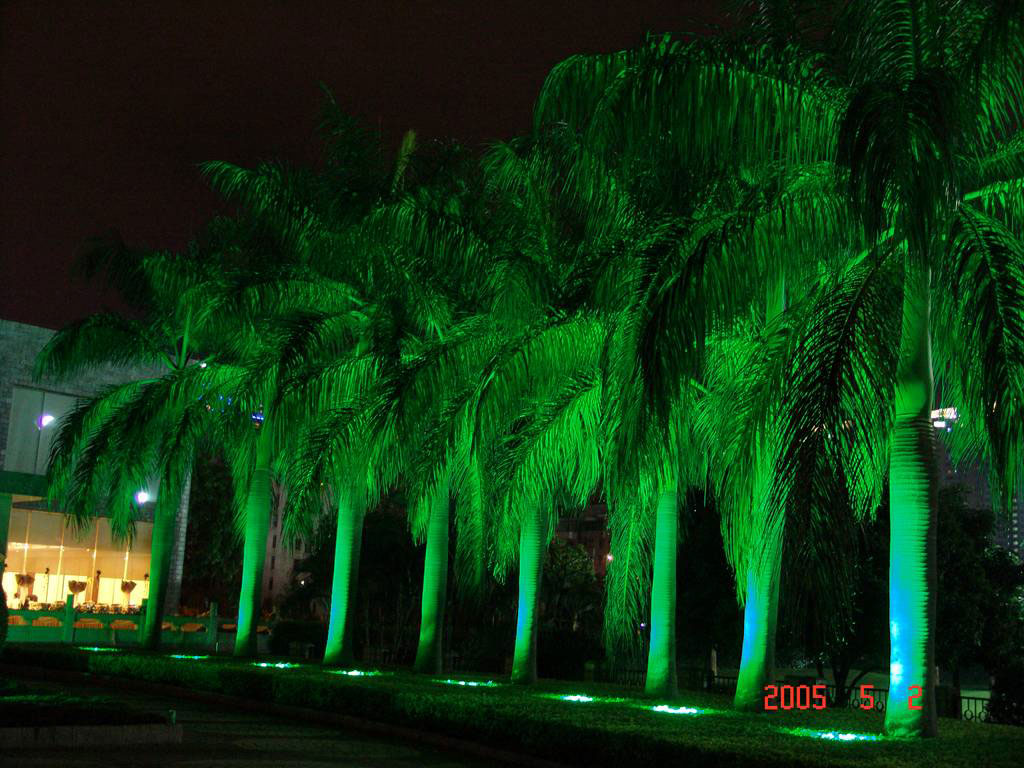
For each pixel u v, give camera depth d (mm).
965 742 11633
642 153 13406
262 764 12141
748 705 16094
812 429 11562
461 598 30656
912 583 12695
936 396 14211
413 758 13703
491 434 17391
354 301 23781
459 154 22641
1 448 34688
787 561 11289
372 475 22125
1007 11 10930
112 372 37812
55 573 36406
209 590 54625
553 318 16969
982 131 12234
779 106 12812
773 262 12594
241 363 25812
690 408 16875
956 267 12023
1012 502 12094
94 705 13938
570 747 12602
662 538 18516
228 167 23438
